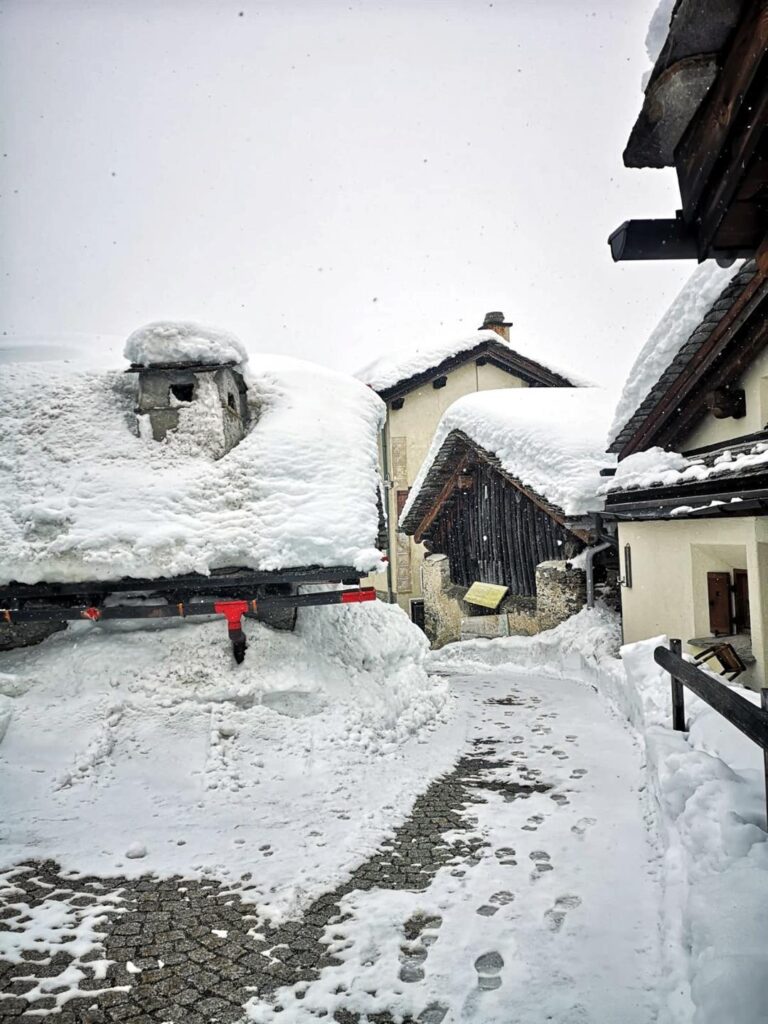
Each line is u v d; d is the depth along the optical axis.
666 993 2.96
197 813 5.45
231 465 7.62
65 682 6.66
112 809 5.46
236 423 8.30
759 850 3.25
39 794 5.59
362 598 7.05
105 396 8.38
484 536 16.12
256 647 7.19
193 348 7.67
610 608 12.51
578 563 12.78
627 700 8.23
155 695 6.64
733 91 2.37
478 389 22.05
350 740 6.80
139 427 7.89
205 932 3.80
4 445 7.71
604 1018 2.93
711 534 7.73
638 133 2.86
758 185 2.57
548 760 6.83
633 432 9.71
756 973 2.40
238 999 3.21
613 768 6.38
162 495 7.26
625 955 3.37
